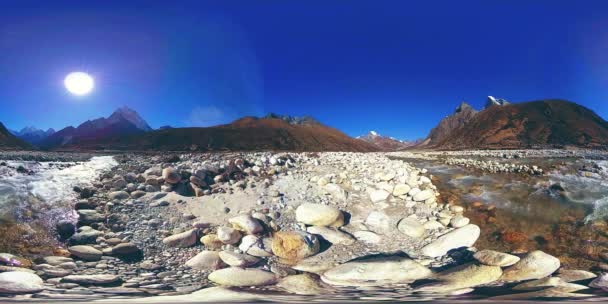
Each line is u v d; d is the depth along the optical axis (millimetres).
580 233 9227
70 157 16406
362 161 16328
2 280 5801
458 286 6355
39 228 8211
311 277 6902
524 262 7137
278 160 15031
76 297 5496
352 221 10094
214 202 10594
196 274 7004
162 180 11312
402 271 6957
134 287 6172
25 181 10742
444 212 10656
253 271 6922
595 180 13984
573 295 5867
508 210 10875
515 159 21172
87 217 8852
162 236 8516
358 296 5840
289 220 9859
